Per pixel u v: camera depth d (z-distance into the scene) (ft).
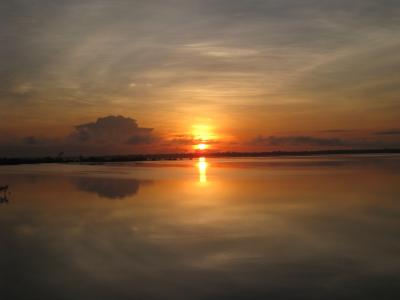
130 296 34.17
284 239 51.21
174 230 56.80
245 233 54.60
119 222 62.95
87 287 36.17
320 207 75.05
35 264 42.60
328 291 34.24
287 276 37.83
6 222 64.18
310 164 261.44
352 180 128.16
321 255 44.27
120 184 125.59
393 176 143.74
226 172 182.39
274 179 135.33
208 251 46.21
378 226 58.65
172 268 40.63
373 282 36.04
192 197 90.79
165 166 279.49
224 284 36.27
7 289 35.94
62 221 64.44
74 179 149.18
